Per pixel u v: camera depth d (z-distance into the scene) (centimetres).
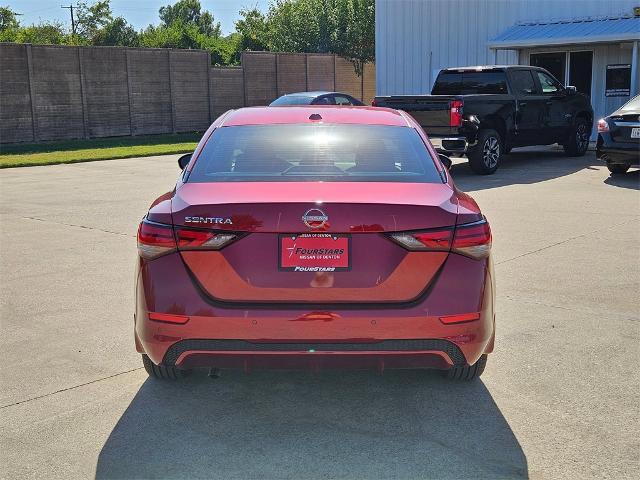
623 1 1800
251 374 433
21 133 2134
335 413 381
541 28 1908
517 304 561
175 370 405
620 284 614
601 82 1855
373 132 433
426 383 418
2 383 419
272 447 344
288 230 333
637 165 1257
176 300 338
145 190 1235
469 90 1448
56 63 2188
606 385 411
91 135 2312
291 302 337
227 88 2691
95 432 360
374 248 336
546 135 1513
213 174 389
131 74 2388
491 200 1057
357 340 333
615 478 314
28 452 340
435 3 2166
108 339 493
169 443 349
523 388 409
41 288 620
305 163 396
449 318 336
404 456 335
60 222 934
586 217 919
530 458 332
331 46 3253
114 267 692
